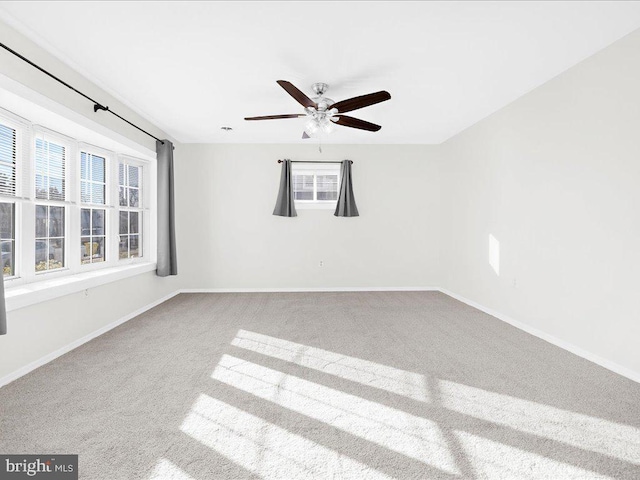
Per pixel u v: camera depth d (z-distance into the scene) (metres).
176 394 2.02
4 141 2.43
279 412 1.83
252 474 1.37
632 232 2.32
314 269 5.29
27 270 2.62
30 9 2.02
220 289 5.22
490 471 1.40
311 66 2.75
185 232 5.17
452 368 2.42
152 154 4.18
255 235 5.23
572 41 2.41
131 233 4.09
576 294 2.76
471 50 2.52
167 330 3.29
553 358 2.62
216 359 2.56
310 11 2.06
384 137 4.97
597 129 2.56
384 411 1.85
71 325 2.78
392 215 5.33
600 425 1.73
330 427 1.70
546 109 3.08
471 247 4.40
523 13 2.09
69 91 2.71
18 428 1.66
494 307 3.88
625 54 2.35
